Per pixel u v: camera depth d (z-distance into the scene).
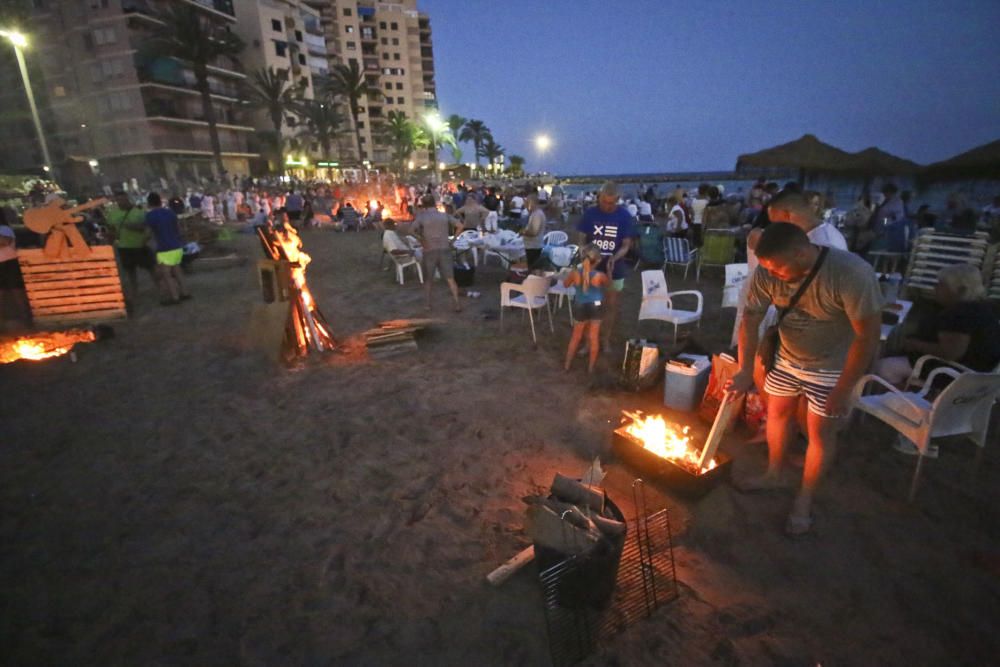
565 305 8.19
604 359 5.77
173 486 3.65
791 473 3.57
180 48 36.62
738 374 3.09
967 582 2.65
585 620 2.39
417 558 2.91
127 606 2.64
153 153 44.50
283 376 5.59
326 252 14.95
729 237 9.66
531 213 8.64
